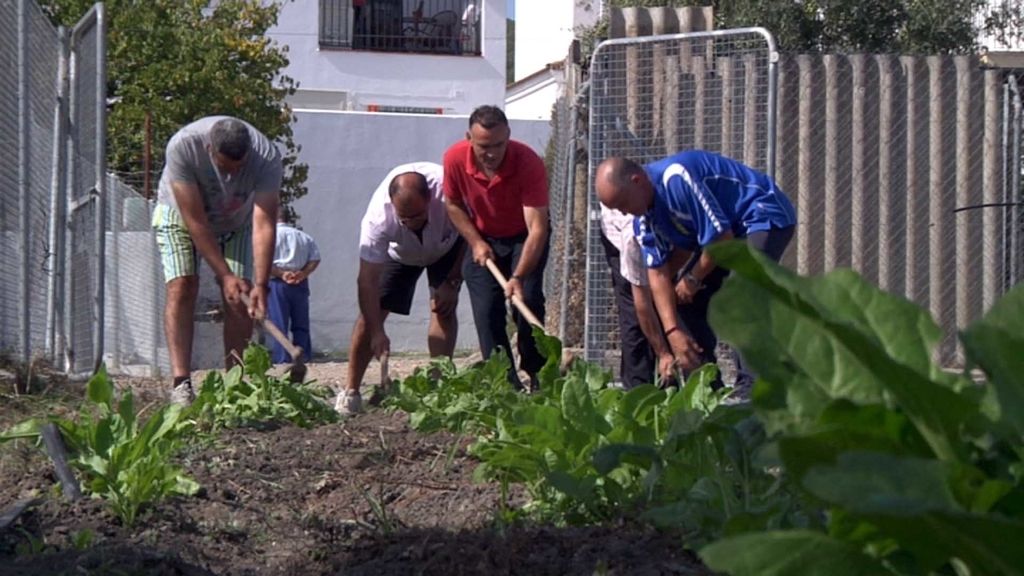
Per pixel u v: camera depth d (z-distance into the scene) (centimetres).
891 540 167
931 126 915
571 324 955
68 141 847
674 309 609
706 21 875
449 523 394
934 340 185
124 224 1084
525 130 1759
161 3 1573
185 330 653
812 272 918
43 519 391
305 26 2350
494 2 2441
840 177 914
